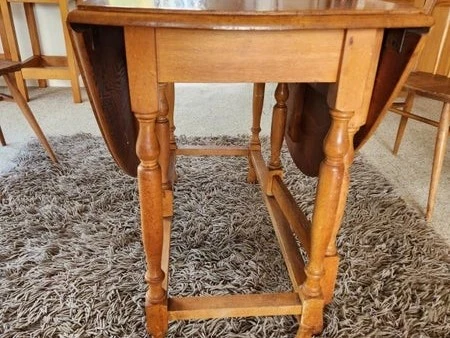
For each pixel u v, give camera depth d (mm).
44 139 1569
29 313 905
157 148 699
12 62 1488
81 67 620
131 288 981
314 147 972
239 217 1296
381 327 892
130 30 592
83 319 896
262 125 2086
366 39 622
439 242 1175
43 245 1133
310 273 826
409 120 2191
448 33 1449
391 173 1632
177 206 1354
